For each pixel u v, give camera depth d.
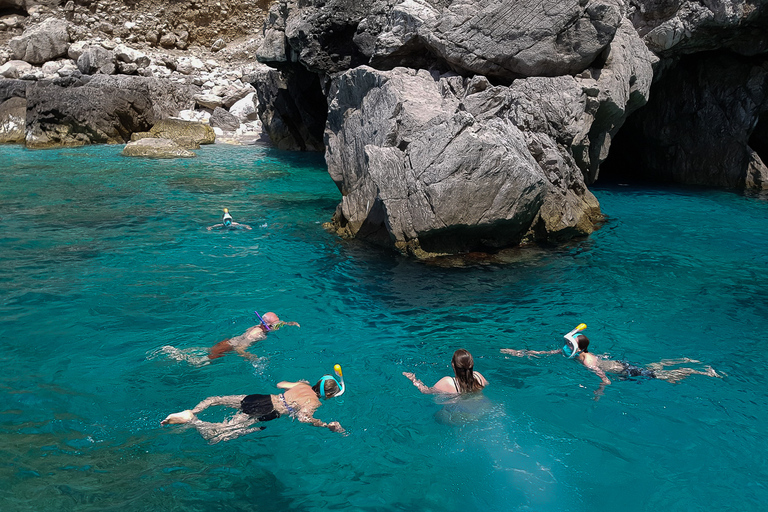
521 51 12.87
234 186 17.52
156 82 29.16
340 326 7.82
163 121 26.61
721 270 10.38
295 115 25.12
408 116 11.66
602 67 13.53
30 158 21.86
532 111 12.28
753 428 5.52
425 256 10.85
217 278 9.56
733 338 7.59
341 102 13.89
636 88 14.99
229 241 11.65
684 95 19.41
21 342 7.08
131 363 6.63
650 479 4.77
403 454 5.07
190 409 5.68
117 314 8.01
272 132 26.75
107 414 5.59
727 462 5.00
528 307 8.59
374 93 12.43
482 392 6.09
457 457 5.02
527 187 10.70
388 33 14.15
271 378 6.36
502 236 11.55
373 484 4.68
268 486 4.63
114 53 30.48
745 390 6.23
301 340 7.35
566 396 6.05
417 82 12.62
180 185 17.38
